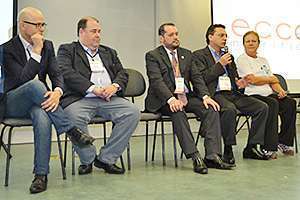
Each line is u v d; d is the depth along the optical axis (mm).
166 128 5781
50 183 2697
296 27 6098
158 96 3232
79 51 3143
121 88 3160
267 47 5891
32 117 2564
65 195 2391
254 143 3570
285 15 6031
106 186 2609
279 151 4059
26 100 2578
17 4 4625
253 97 3740
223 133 3342
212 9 5551
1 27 4543
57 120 2617
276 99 3801
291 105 3828
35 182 2486
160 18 5660
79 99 3016
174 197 2330
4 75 2697
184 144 3086
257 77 3844
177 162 3486
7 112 2635
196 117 3354
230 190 2480
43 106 2553
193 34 5883
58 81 2863
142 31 5535
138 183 2688
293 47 6062
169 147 4480
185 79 3414
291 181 2721
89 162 3002
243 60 3990
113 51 3344
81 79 3012
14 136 4848
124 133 3020
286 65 6012
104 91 3002
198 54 3617
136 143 4797
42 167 2520
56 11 4973
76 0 5090
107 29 5297
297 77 6082
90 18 3188
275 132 3637
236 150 4172
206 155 3230
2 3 4551
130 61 5453
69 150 4227
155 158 3709
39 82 2590
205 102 3248
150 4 5590
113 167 3025
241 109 3639
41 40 2734
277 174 2951
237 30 5680
